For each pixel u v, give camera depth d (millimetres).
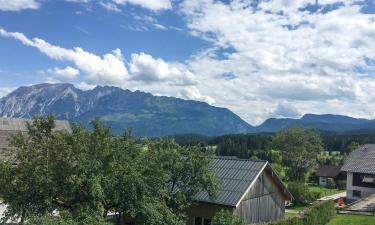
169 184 31219
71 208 24125
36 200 24031
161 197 27766
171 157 30016
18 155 24156
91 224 20906
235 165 35938
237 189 32906
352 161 76188
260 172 34625
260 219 36000
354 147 145375
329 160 127688
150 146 28703
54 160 23594
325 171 111062
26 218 24219
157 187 27297
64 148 23469
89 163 23703
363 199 60125
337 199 69625
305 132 106438
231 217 27531
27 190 23734
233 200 31781
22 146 24750
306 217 34406
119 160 25219
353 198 73750
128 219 32344
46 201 23141
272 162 110312
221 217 27500
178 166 29906
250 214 34562
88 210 22359
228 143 151000
